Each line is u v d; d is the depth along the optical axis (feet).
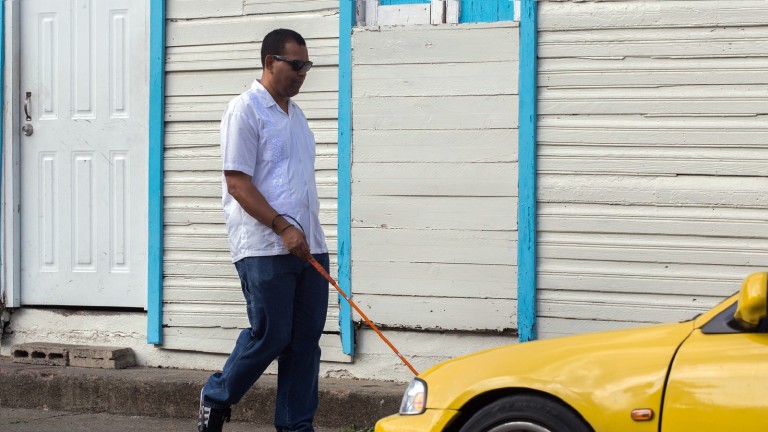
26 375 24.44
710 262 21.33
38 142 26.53
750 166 21.08
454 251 22.70
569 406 13.50
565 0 21.94
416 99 22.88
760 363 12.69
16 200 26.66
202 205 24.79
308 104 23.77
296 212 18.60
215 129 24.66
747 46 21.04
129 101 25.81
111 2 25.90
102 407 23.84
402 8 23.48
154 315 25.12
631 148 21.67
